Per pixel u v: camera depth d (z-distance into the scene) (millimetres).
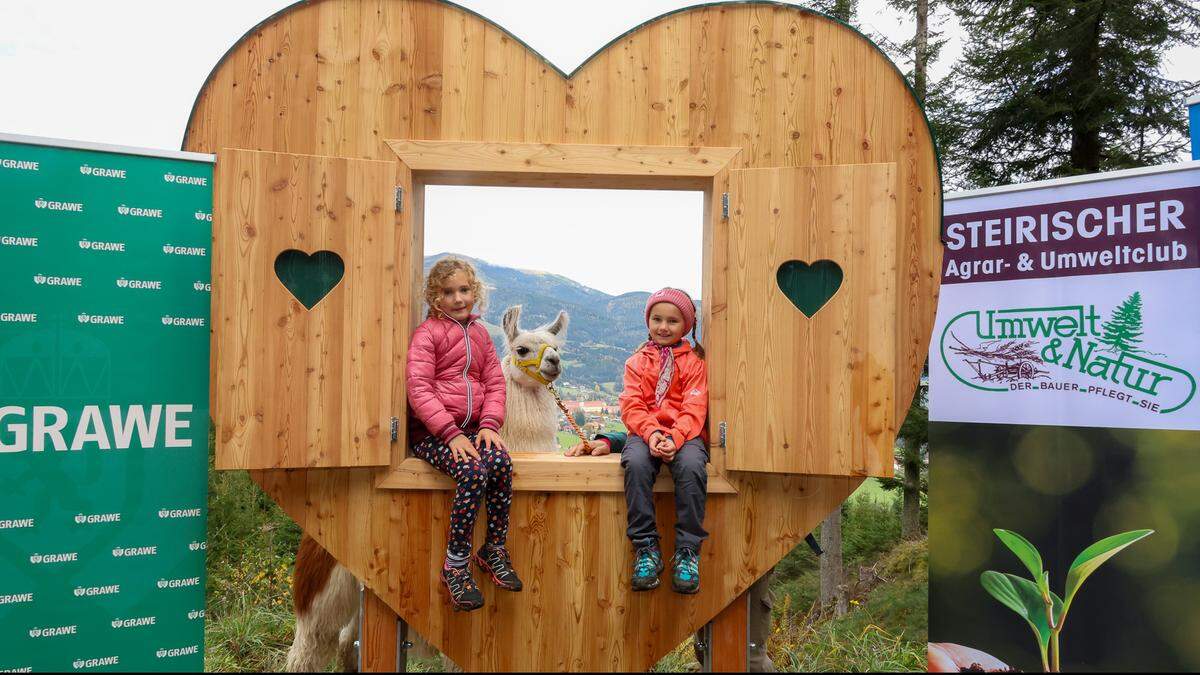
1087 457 2732
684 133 2617
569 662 2543
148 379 2527
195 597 2574
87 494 2441
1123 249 2697
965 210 3035
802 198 2461
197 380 2592
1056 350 2814
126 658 2475
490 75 2611
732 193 2527
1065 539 2752
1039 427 2832
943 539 3000
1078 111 6551
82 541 2432
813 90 2605
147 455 2521
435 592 2525
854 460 2373
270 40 2561
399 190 2502
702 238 2758
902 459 6664
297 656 3213
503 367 3463
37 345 2404
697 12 2631
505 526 2441
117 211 2500
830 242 2434
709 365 2572
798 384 2432
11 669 2344
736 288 2508
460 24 2611
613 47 2629
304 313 2391
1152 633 2578
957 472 2996
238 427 2326
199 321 2602
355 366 2422
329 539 2508
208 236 2611
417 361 2441
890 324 2377
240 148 2559
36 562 2381
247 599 4602
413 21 2598
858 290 2406
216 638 4031
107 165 2490
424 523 2531
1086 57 6531
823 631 4992
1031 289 2881
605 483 2520
